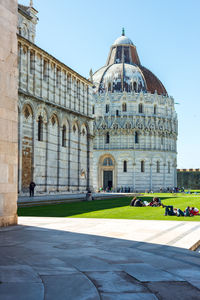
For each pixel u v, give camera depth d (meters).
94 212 30.70
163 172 117.69
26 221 22.86
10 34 20.69
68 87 63.78
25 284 8.84
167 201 51.88
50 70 57.19
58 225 20.73
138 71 126.38
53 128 57.44
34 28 61.47
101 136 116.00
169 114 122.12
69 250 13.23
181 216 27.67
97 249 13.57
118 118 114.94
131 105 115.44
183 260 12.22
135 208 36.00
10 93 20.38
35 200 41.09
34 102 51.38
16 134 20.73
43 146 54.41
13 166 20.38
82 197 52.22
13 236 16.36
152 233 17.89
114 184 113.88
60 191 58.94
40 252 12.73
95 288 8.83
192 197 67.81
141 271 10.62
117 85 121.75
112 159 115.06
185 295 8.71
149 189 114.25
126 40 137.25
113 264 11.32
